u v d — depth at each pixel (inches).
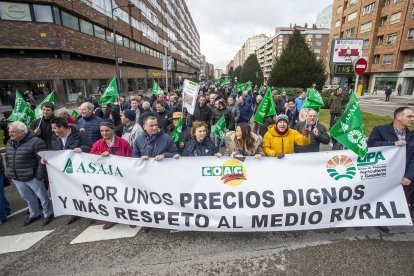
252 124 460.4
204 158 124.0
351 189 122.0
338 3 1811.0
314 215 121.8
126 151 146.3
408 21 1190.9
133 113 186.2
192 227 126.1
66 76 671.1
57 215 140.4
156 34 1704.0
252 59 2240.4
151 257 112.7
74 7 670.5
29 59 591.5
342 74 408.8
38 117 198.5
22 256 115.8
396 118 124.6
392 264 103.7
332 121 346.3
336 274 99.3
